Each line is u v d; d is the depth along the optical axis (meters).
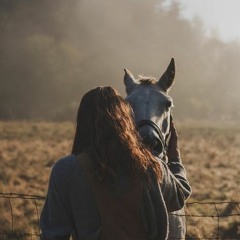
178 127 54.62
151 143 3.63
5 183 18.23
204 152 31.48
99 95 2.96
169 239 3.89
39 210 12.78
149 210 2.83
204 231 10.48
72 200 2.85
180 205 3.05
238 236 10.73
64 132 45.00
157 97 3.98
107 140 2.85
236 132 51.03
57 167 2.89
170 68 4.21
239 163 26.22
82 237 2.85
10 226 10.77
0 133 42.16
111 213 2.82
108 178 2.83
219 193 16.48
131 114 3.02
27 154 27.56
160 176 2.88
